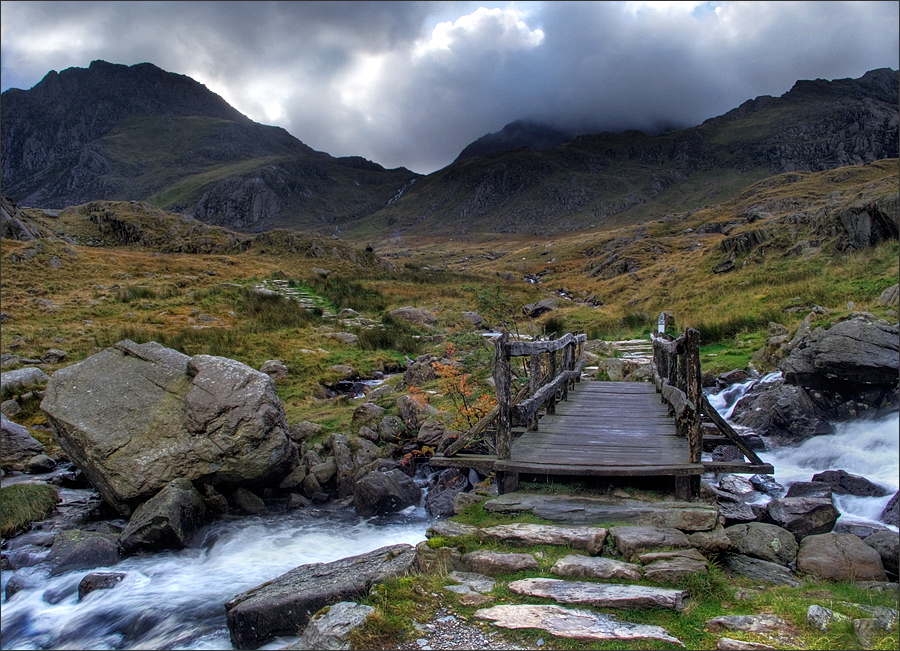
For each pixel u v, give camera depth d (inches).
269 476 393.4
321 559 310.0
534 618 178.9
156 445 370.3
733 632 171.0
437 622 180.7
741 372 563.2
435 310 1120.8
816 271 933.8
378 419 482.3
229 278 1531.7
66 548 315.0
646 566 206.1
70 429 374.6
